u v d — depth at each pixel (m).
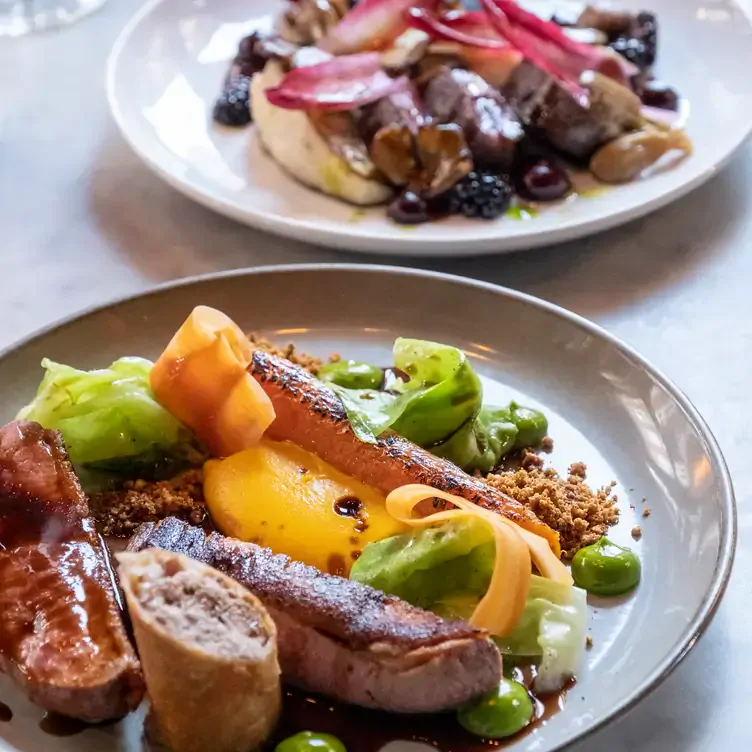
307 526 0.52
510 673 0.48
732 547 0.50
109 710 0.47
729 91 0.78
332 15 0.81
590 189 0.72
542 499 0.53
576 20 0.85
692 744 0.48
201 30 0.86
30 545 0.50
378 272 0.62
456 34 0.77
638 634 0.50
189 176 0.73
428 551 0.50
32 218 0.73
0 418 0.57
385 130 0.70
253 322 0.62
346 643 0.47
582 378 0.59
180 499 0.54
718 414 0.60
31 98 0.84
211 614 0.45
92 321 0.60
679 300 0.66
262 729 0.46
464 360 0.55
